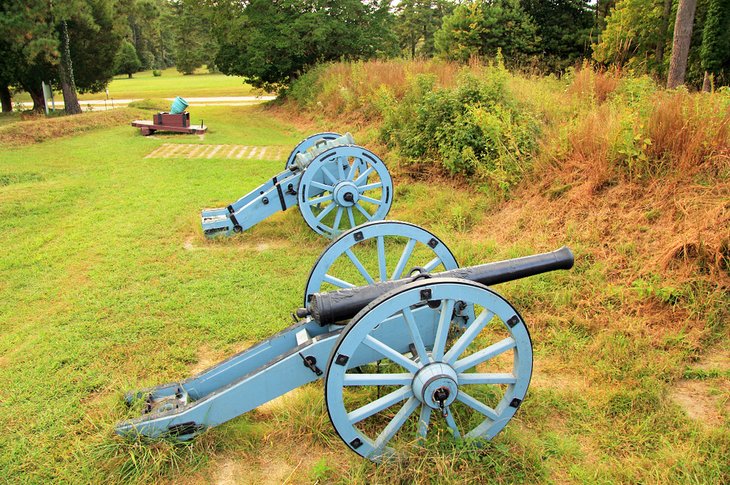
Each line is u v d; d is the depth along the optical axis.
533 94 8.41
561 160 6.05
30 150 11.11
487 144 6.89
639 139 5.18
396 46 23.16
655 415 2.95
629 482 2.54
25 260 5.38
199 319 4.19
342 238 3.31
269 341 2.96
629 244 4.48
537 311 4.10
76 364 3.60
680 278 3.95
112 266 5.24
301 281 4.89
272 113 18.22
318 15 19.56
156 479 2.62
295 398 3.11
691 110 5.20
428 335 2.85
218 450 2.78
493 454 2.62
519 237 5.31
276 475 2.65
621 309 3.94
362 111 12.70
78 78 22.39
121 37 22.80
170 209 6.97
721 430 2.78
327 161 5.70
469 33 21.84
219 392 2.73
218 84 39.06
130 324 4.13
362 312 2.32
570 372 3.42
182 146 11.62
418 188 7.19
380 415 2.96
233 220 5.93
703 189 4.64
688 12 13.49
